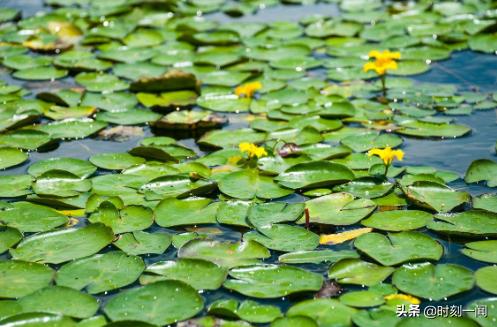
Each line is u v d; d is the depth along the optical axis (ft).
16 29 22.30
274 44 20.76
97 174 14.08
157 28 22.49
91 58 19.97
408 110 16.51
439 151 14.70
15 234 11.84
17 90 17.85
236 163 14.23
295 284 10.51
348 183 13.32
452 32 21.02
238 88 16.93
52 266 11.14
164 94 17.80
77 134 15.72
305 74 18.83
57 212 12.62
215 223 12.25
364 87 17.88
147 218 12.31
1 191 13.26
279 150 14.46
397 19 22.57
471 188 13.21
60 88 18.22
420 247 11.28
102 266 11.00
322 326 9.61
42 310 10.00
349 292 10.34
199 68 19.27
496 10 22.93
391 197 12.91
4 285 10.57
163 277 10.69
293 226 11.98
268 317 9.89
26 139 15.47
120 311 9.93
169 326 9.70
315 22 22.29
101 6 24.68
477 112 16.37
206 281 10.60
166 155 14.34
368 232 11.94
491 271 10.72
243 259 11.14
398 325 9.48
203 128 16.10
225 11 23.91
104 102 17.26
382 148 14.66
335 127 15.70
